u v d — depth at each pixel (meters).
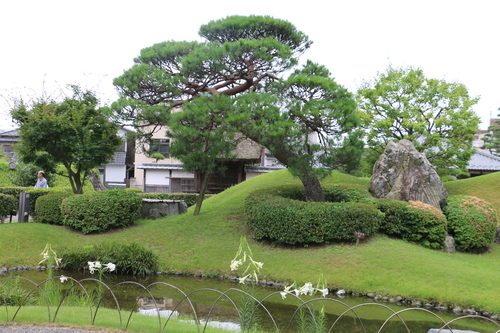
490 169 27.59
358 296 9.18
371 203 12.50
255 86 15.09
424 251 11.20
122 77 13.55
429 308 8.48
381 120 19.92
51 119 14.59
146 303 7.93
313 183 13.80
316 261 10.56
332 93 12.58
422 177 13.53
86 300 7.63
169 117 13.12
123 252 10.84
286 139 12.07
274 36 14.17
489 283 8.95
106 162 16.42
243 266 10.73
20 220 14.73
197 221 14.07
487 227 12.02
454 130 19.19
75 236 13.31
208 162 13.50
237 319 7.00
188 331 5.47
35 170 24.00
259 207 12.16
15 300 6.64
